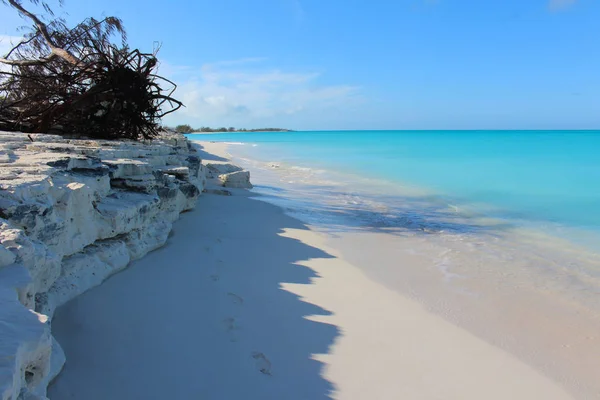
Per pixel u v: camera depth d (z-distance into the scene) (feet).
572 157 102.22
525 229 31.04
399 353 13.02
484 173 68.69
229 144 168.96
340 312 15.52
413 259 22.99
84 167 16.74
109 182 17.76
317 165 81.30
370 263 21.79
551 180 60.18
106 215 15.60
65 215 12.98
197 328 13.00
